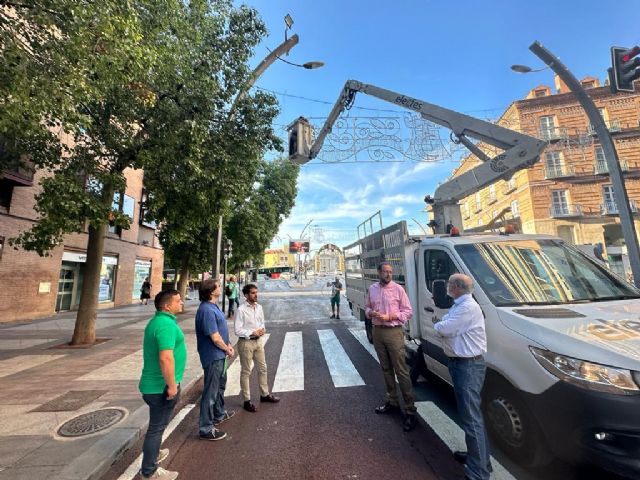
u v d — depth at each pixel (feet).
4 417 13.48
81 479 9.28
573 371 8.44
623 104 83.97
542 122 85.97
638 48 21.80
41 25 14.66
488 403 11.20
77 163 23.80
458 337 9.61
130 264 69.46
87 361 22.67
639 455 7.47
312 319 46.37
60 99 14.62
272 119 28.78
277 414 14.58
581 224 82.28
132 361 22.66
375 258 24.45
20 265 43.39
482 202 109.40
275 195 72.08
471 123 22.03
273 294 102.73
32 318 45.01
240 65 26.86
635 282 24.03
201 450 11.59
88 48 15.14
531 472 9.73
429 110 23.75
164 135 24.98
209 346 12.75
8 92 12.84
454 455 10.73
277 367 22.22
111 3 15.03
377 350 14.47
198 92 24.45
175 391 9.51
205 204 28.53
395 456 10.94
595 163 82.84
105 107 24.54
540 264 13.28
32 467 9.84
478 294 11.92
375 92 26.12
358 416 14.15
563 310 10.60
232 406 15.61
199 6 24.94
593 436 7.98
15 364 21.94
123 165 27.45
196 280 136.67
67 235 51.93
